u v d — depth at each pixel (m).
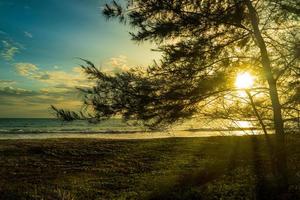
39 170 17.78
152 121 7.77
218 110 8.24
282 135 8.12
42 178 15.70
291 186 8.32
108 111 7.30
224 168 14.61
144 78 7.77
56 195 11.64
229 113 8.25
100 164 19.16
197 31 7.75
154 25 7.68
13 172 17.25
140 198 10.65
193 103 7.69
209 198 9.62
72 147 25.34
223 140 25.59
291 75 7.92
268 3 7.91
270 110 8.75
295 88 7.64
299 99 7.52
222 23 7.83
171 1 7.52
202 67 7.78
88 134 50.06
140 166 17.97
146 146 25.25
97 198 11.33
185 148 23.41
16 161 20.38
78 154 22.69
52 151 23.69
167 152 22.19
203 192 10.34
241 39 8.12
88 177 15.57
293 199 7.83
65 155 22.42
